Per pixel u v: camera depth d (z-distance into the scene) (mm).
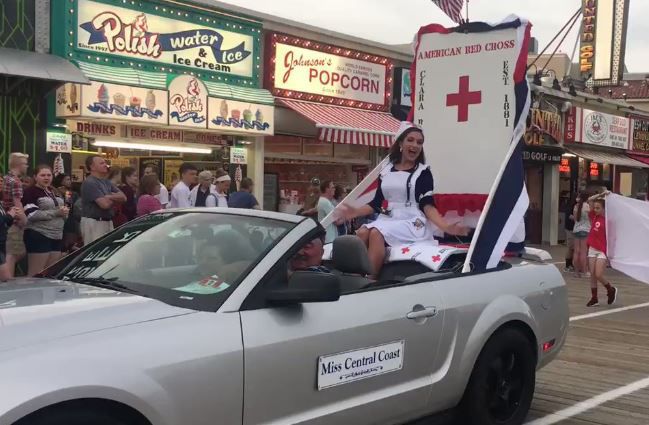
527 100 5539
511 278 4723
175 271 3443
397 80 17625
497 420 4520
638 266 10180
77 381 2482
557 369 6539
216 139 13852
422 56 6191
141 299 3096
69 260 4004
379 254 5062
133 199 9398
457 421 4410
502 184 5059
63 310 2877
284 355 3135
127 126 12297
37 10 11070
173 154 13641
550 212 22438
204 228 3699
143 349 2723
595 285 10539
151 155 13320
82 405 2539
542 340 4863
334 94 16031
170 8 12633
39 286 3395
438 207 5988
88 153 12086
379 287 3861
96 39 11625
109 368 2592
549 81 22359
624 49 22891
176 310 3014
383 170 5562
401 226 5195
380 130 15609
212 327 2957
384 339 3633
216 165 14031
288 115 15203
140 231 3939
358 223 7848
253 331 3059
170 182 13562
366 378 3545
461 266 4707
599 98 24000
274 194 15594
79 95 10836
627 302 10922
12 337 2594
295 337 3193
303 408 3246
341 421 3412
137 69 12195
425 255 4836
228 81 13789
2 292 3248
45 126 11133
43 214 7785
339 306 3502
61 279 3672
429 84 6141
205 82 13164
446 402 4105
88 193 7840
